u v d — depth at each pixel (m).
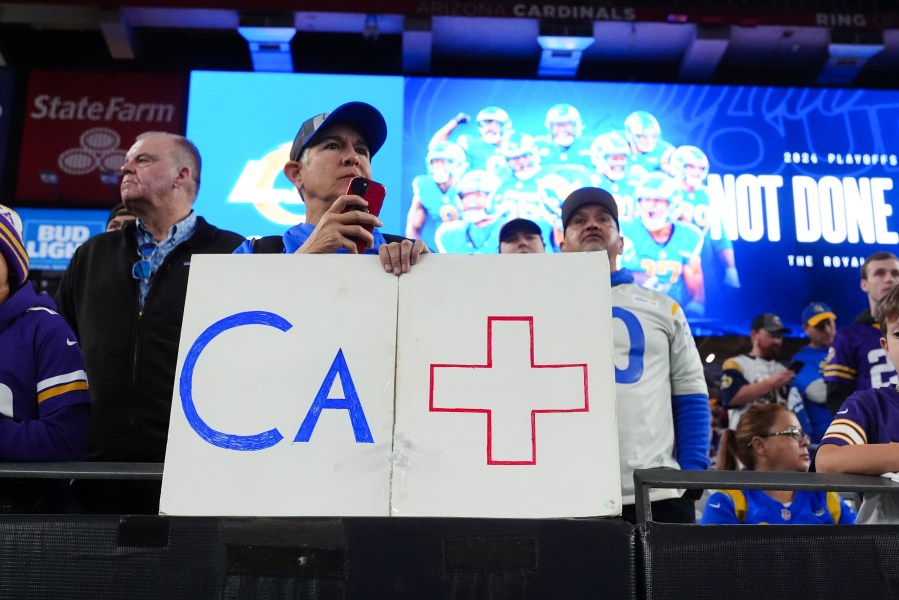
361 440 1.25
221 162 4.79
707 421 2.17
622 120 4.95
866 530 1.20
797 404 4.39
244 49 5.10
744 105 4.99
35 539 1.20
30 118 4.89
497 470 1.23
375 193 1.60
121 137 4.87
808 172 4.89
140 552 1.20
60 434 1.50
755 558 1.18
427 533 1.19
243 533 1.20
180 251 2.19
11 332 1.57
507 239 3.63
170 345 2.05
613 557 1.18
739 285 4.73
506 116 4.93
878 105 5.00
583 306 1.31
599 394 1.26
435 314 1.31
